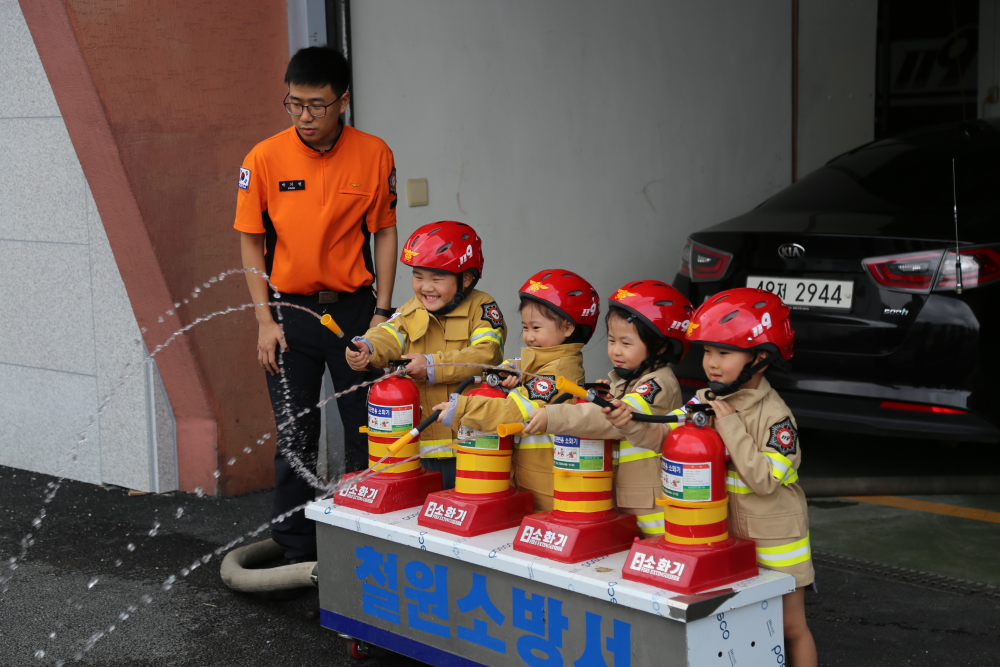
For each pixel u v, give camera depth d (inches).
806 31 296.5
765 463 101.2
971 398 170.9
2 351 217.5
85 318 201.3
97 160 177.0
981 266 170.6
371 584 122.9
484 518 114.9
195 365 187.5
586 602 101.0
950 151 204.1
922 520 175.3
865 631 133.6
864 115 318.3
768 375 187.6
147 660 128.1
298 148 147.6
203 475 195.5
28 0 167.5
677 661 94.2
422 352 137.6
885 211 189.6
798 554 105.4
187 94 180.5
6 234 210.5
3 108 204.5
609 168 246.7
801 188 212.2
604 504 108.6
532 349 123.2
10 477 212.8
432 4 207.6
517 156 226.8
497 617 109.2
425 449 134.6
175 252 182.1
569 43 234.4
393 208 157.8
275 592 144.7
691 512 98.0
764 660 100.4
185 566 160.6
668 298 111.7
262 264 152.6
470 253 134.6
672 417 101.0
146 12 173.8
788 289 186.2
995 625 134.6
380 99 201.3
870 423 177.8
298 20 189.2
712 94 271.1
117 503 192.7
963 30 352.5
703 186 271.4
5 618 140.9
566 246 239.3
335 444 193.3
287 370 153.6
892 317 175.3
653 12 252.7
